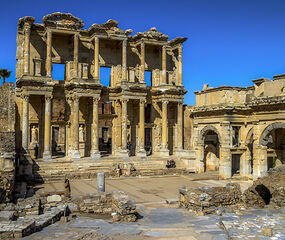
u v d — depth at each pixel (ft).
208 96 134.72
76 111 157.28
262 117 98.12
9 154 96.68
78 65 168.04
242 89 128.88
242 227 53.26
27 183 124.47
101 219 69.21
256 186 80.53
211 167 157.28
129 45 182.39
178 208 77.56
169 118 190.08
